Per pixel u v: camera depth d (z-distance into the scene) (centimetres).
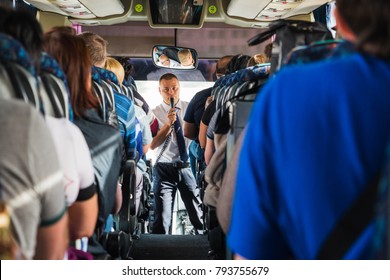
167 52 898
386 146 136
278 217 149
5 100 167
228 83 458
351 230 134
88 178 263
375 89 137
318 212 139
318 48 201
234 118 298
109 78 441
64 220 190
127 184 456
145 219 703
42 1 737
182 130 862
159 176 795
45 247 188
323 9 754
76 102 312
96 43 436
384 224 125
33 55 224
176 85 859
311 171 139
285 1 729
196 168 792
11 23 220
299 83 142
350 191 137
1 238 164
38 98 207
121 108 439
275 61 262
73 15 848
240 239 154
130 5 873
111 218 424
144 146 591
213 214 439
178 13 871
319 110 139
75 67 308
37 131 167
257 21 879
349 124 137
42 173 169
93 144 316
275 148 143
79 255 284
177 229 890
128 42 915
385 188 126
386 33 141
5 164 162
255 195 149
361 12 143
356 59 142
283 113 142
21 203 166
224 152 349
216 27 913
